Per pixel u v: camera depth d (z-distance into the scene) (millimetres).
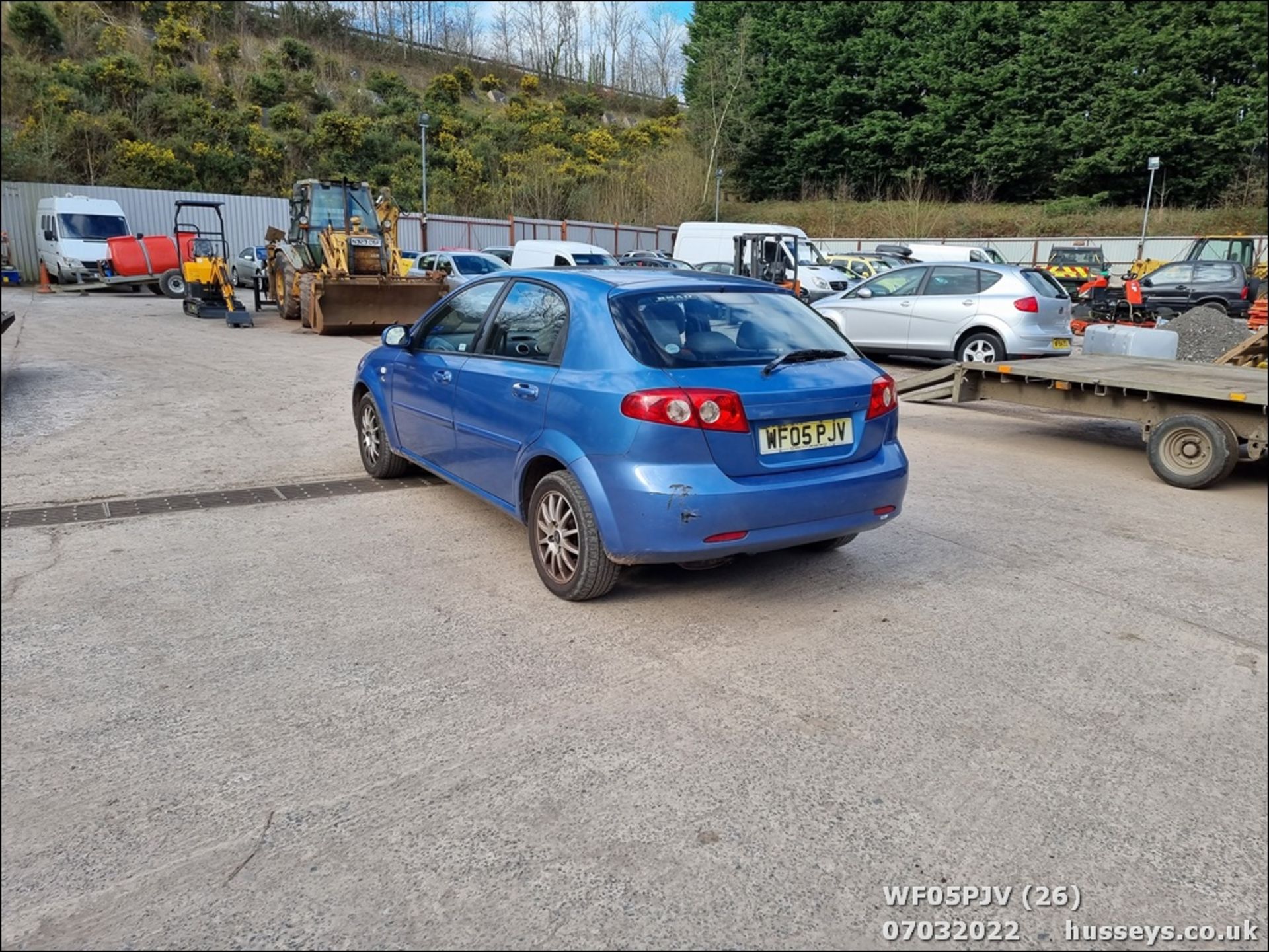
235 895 2246
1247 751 3010
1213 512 5938
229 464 6562
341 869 2342
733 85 48000
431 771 2791
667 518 3605
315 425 8000
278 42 47562
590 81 62406
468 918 2178
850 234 43031
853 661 3611
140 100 34031
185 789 2676
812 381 3914
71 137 30312
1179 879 2391
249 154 35281
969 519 5641
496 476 4574
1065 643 3822
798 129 47906
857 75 46844
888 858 2436
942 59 43562
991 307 11734
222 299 17703
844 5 46281
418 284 15750
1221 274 19672
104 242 23406
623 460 3676
